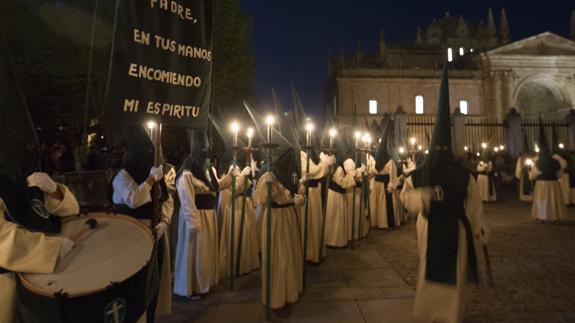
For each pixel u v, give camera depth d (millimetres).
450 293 3910
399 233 9594
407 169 10430
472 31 65250
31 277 2357
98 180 9562
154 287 2992
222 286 5715
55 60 15664
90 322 2291
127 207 3762
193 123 3576
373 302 5105
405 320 4570
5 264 2320
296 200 4996
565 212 10742
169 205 4090
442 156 4109
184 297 5270
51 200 2879
